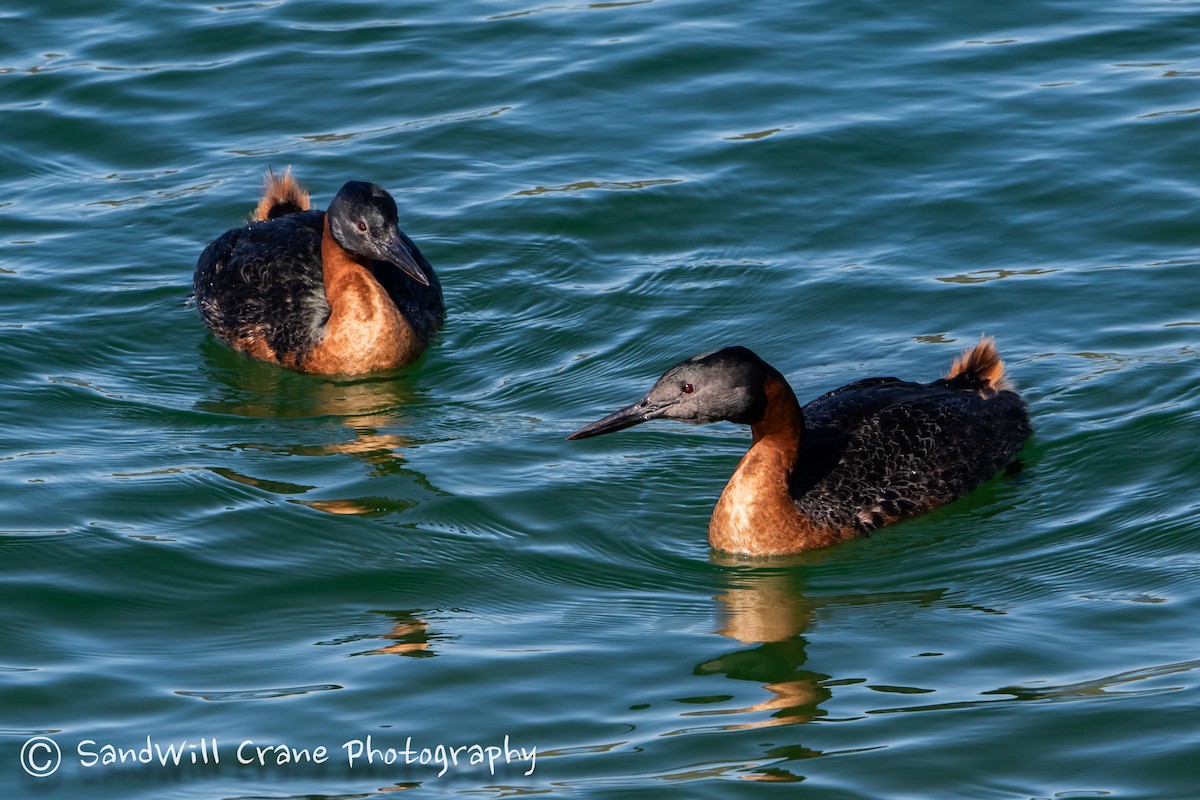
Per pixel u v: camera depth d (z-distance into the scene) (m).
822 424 14.62
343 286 17.11
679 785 10.57
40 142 20.66
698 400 13.58
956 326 16.83
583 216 19.06
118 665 12.14
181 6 23.38
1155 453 14.65
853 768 10.71
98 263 18.70
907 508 14.19
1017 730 11.02
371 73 21.83
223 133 20.77
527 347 17.27
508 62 21.92
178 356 17.48
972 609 12.76
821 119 20.38
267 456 15.38
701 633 12.59
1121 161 19.20
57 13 23.22
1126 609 12.52
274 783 10.75
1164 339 16.27
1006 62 21.31
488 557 13.70
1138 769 10.55
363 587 13.25
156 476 14.91
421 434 15.80
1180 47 21.39
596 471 15.01
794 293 17.56
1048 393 15.60
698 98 21.00
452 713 11.48
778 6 23.00
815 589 13.28
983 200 18.78
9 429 15.73
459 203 19.38
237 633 12.60
